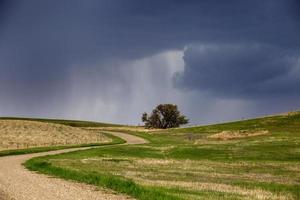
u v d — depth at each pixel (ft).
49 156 205.36
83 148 287.28
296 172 149.38
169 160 197.88
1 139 335.47
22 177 111.75
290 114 488.85
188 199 75.46
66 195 79.10
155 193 78.59
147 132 503.61
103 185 93.45
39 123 438.81
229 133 353.72
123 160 191.52
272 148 238.89
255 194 91.35
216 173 142.10
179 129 517.55
